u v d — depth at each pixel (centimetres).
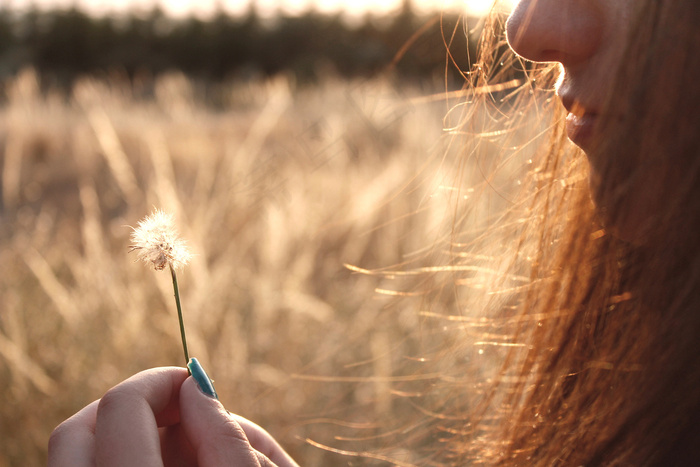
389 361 242
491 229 123
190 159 495
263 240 345
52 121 738
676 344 63
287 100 407
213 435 72
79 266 316
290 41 1524
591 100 70
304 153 472
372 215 354
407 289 183
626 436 71
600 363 88
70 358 268
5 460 233
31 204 564
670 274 64
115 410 70
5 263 337
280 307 306
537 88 112
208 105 837
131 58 1806
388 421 222
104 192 491
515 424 109
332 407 258
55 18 1828
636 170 66
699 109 60
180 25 1959
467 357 148
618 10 66
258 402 261
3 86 995
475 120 115
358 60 1012
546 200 104
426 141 380
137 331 273
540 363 107
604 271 97
